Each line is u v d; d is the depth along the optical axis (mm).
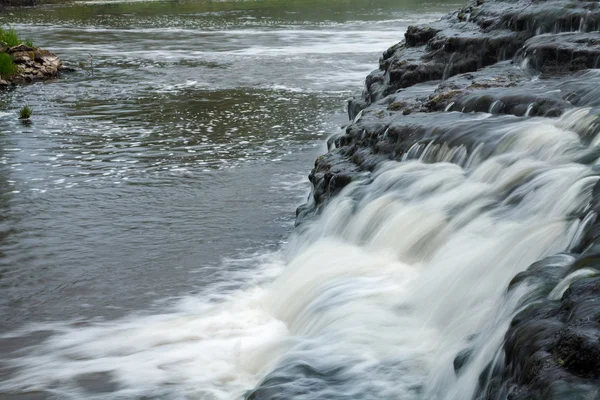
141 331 7852
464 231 7852
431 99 11547
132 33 43406
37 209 12078
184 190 13055
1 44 28406
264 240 10531
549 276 5520
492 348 5227
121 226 11180
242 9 60750
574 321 4547
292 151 15938
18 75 27031
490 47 14094
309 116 19922
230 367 7070
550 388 4129
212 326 7934
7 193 12992
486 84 11625
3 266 9711
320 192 10789
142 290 8914
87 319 8211
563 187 7414
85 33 43531
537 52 12352
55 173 14320
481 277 6898
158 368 7090
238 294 8750
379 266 8266
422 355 6301
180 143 16828
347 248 9008
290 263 9211
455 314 6734
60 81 26844
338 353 6473
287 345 7188
